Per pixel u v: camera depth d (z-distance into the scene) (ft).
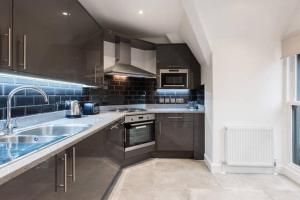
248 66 10.71
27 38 5.06
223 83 10.80
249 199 7.93
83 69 8.54
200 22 9.79
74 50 7.70
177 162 12.51
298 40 9.25
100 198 7.08
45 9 5.84
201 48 11.07
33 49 5.30
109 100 13.30
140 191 8.66
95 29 9.98
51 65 6.15
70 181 4.67
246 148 10.51
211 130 11.14
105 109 13.02
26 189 3.11
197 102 14.88
